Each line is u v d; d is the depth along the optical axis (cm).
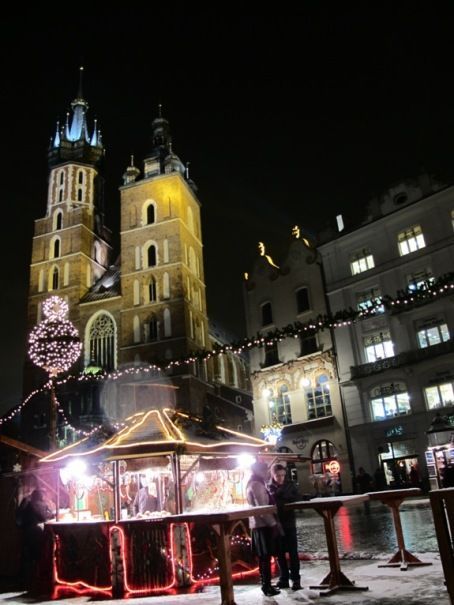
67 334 2322
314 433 3634
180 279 5875
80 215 6812
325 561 1114
